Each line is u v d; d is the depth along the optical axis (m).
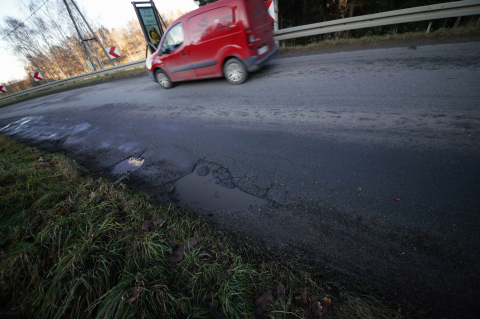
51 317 1.51
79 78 14.53
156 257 1.88
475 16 6.78
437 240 1.82
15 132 7.29
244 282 1.68
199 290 1.64
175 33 5.69
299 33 7.76
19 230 2.15
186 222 2.27
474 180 2.18
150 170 3.54
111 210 2.43
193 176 3.20
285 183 2.71
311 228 2.14
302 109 4.12
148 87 7.99
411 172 2.43
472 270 1.61
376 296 1.58
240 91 5.47
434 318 1.44
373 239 1.94
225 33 5.03
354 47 6.55
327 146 3.11
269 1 7.41
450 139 2.71
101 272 1.74
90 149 4.67
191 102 5.65
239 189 2.79
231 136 3.88
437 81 3.90
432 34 5.98
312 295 1.59
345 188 2.46
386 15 6.50
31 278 1.72
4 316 1.53
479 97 3.29
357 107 3.78
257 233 2.19
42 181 3.04
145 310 1.48
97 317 1.46
